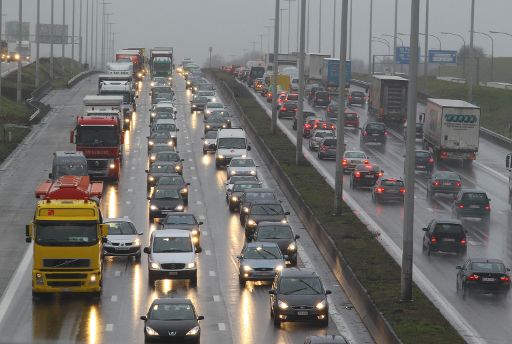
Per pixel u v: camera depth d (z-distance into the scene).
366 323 86.19
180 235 105.12
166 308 78.81
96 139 166.50
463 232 117.19
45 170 177.12
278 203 129.25
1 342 79.06
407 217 89.12
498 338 82.25
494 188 171.62
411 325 80.19
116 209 144.88
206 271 108.44
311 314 84.94
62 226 93.69
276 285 87.31
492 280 97.12
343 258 105.25
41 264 93.31
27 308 90.94
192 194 159.25
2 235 125.06
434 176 161.00
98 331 82.75
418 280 103.25
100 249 95.44
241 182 148.88
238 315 89.38
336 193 134.50
